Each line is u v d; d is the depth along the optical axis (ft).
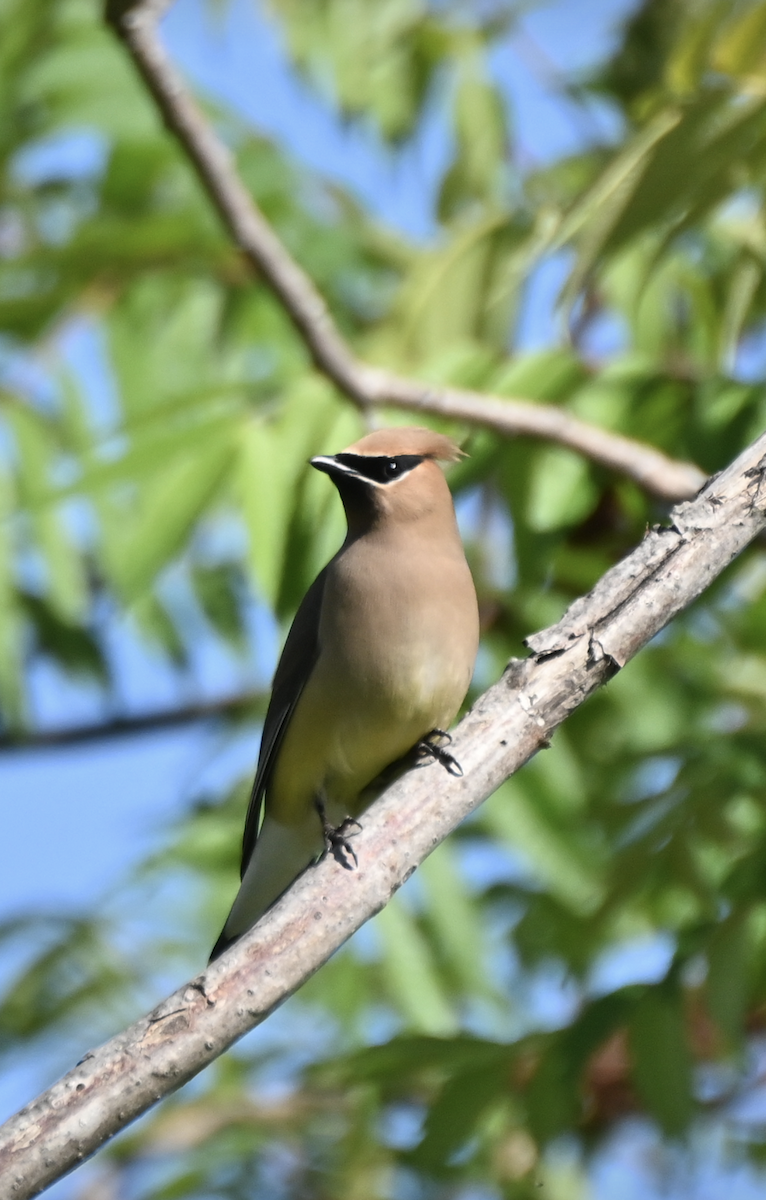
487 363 37.52
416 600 32.86
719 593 37.68
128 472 35.68
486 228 42.86
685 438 36.17
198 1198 40.73
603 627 25.39
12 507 39.40
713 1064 38.04
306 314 35.88
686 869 32.65
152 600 45.24
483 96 46.85
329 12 47.09
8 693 40.16
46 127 44.06
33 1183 20.75
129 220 39.93
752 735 34.76
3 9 43.70
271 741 34.55
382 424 37.50
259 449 36.01
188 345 43.96
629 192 30.99
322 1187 40.60
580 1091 31.22
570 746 40.52
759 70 30.73
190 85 46.01
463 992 38.11
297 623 34.55
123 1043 21.56
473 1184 38.86
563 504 37.17
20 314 40.98
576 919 36.88
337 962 42.11
